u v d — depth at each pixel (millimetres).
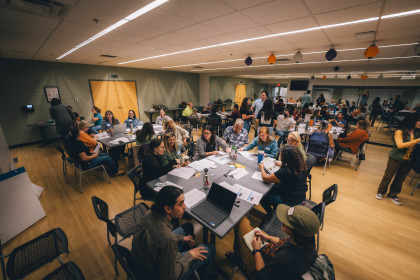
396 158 2740
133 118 5328
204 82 11750
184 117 8047
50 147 5719
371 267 1894
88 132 4520
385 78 12430
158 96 9766
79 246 2102
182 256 1260
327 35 3041
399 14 2100
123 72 8156
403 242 2197
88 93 7184
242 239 1443
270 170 2293
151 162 2160
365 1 1809
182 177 2107
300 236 936
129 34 3043
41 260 1366
